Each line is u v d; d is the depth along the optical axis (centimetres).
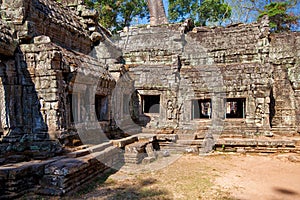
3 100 714
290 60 1302
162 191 642
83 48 1084
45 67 724
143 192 632
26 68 735
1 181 557
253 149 1146
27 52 733
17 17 732
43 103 730
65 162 631
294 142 1123
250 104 1251
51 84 725
